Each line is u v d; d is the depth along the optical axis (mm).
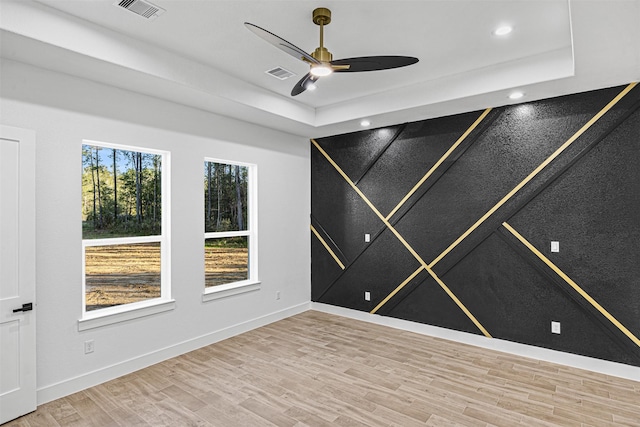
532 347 3650
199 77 3336
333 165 5242
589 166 3361
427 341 4129
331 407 2736
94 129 3107
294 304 5219
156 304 3543
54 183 2871
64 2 2367
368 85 3918
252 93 3855
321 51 2463
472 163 4023
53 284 2859
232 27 2713
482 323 3957
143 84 3184
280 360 3607
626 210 3189
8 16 2230
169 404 2785
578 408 2699
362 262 4934
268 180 4809
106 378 3158
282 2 2387
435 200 4289
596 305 3324
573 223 3438
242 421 2561
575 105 3420
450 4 2410
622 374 3197
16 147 2596
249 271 4738
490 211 3896
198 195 3947
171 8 2453
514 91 3385
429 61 3307
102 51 2672
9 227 2553
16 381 2570
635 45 2414
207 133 4031
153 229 3744
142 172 3682
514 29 2732
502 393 2930
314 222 5477
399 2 2383
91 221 3328
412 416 2611
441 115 4191
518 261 3730
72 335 2963
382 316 4750
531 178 3650
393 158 4641
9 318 2539
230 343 4074
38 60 2670
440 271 4246
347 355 3729
